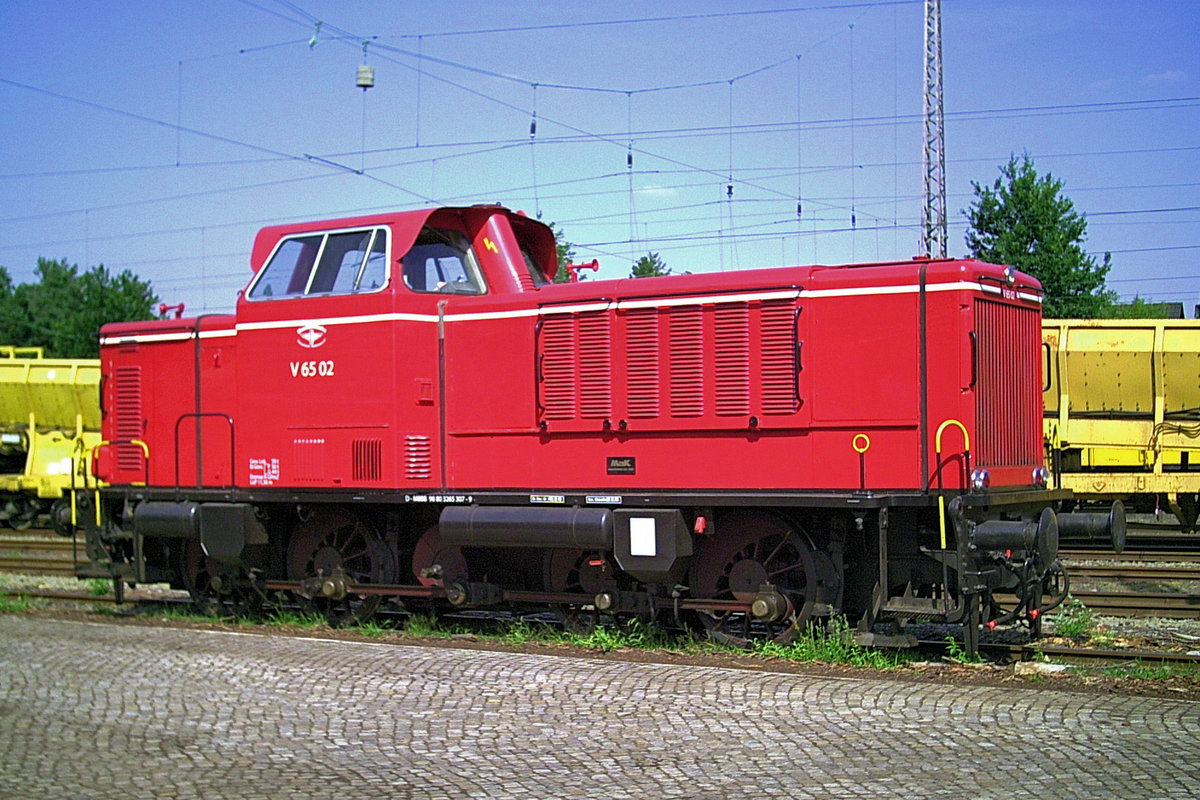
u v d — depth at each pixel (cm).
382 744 599
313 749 593
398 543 1012
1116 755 550
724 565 889
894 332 815
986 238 2998
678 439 883
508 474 948
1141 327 1530
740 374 861
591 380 912
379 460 962
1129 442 1545
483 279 1000
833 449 833
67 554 1725
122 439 1134
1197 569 1244
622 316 902
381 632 980
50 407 2088
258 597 1081
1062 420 1561
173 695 712
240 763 572
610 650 879
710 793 513
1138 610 1046
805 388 839
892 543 836
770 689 694
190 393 1084
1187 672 780
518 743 596
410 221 962
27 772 564
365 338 968
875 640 815
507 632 973
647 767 551
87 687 739
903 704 653
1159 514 1620
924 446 803
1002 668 791
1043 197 2908
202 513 1045
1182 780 514
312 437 998
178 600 1209
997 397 835
